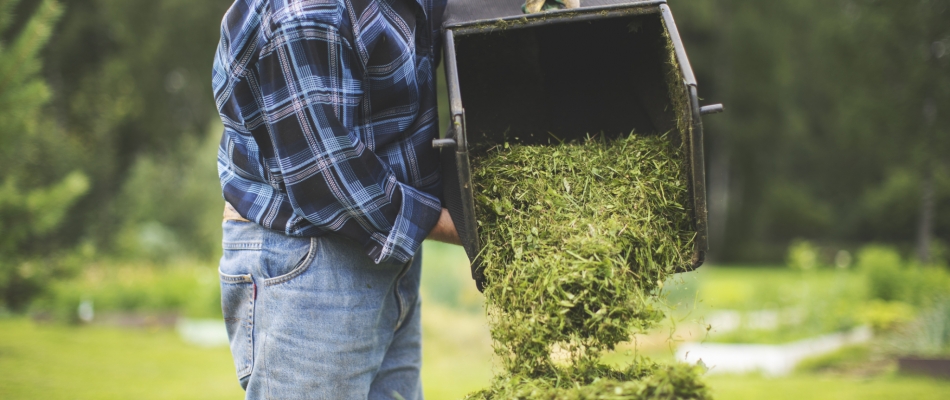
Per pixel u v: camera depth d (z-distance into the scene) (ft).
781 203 68.28
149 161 39.37
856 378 13.91
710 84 63.00
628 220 5.08
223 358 16.89
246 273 5.02
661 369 4.31
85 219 34.14
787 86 65.00
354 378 5.05
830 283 27.37
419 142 5.14
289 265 4.89
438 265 23.81
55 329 21.01
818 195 71.72
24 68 13.05
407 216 4.83
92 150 40.50
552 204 5.19
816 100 69.82
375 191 4.69
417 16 5.19
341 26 4.58
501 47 5.99
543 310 4.51
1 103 12.91
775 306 24.48
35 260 17.22
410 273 5.65
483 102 6.38
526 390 4.33
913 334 17.25
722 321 22.00
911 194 59.72
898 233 61.93
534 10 5.25
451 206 4.99
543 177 5.41
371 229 4.75
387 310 5.39
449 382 13.55
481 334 19.45
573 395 4.13
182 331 21.66
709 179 66.59
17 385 11.72
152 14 63.21
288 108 4.58
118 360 15.62
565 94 6.48
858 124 39.29
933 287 22.52
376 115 4.94
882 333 18.72
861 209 65.51
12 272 15.98
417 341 6.01
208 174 38.19
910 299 22.26
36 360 14.73
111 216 36.04
